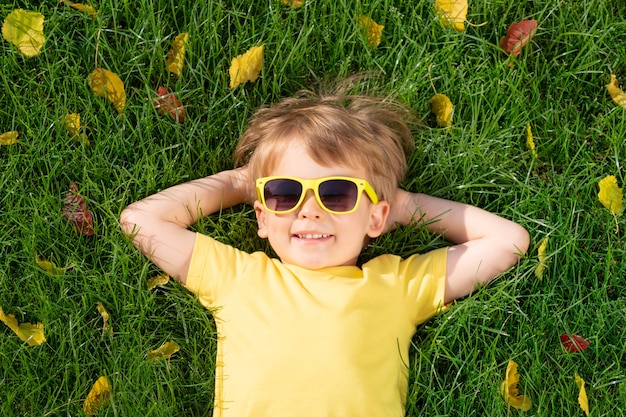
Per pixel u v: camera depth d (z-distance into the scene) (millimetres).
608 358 2461
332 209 2299
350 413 2188
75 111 2539
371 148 2387
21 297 2416
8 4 2545
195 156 2574
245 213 2545
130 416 2322
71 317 2395
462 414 2371
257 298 2311
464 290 2416
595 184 2572
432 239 2531
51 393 2367
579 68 2627
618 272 2516
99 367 2381
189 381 2420
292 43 2605
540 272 2461
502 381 2385
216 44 2578
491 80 2602
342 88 2605
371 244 2531
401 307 2350
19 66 2535
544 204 2547
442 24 2611
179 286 2447
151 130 2533
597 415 2361
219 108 2584
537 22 2656
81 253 2469
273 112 2506
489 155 2580
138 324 2424
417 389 2355
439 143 2582
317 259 2320
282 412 2189
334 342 2229
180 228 2412
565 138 2590
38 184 2498
